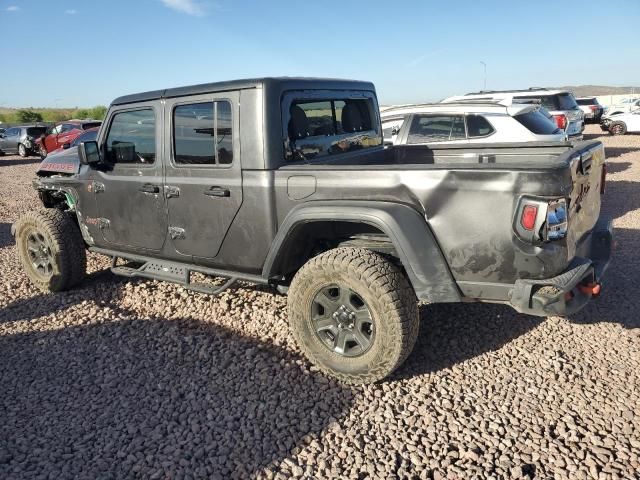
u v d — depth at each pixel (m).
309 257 4.01
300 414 3.21
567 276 3.01
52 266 5.36
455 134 7.97
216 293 4.18
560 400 3.21
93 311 4.89
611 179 11.34
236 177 3.81
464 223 3.06
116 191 4.70
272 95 3.67
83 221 5.20
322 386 3.49
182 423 3.18
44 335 4.46
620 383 3.36
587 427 2.95
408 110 8.38
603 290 4.83
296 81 3.92
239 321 4.51
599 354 3.73
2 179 16.27
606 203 8.80
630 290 4.80
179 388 3.56
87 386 3.65
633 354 3.71
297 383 3.54
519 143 4.51
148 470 2.80
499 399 3.26
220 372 3.74
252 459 2.84
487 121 7.79
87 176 4.96
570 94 14.02
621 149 17.38
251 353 3.92
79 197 5.14
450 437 2.94
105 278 5.82
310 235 3.81
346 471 2.72
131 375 3.77
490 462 2.73
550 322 4.25
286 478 2.69
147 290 5.34
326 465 2.77
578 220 3.34
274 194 3.67
